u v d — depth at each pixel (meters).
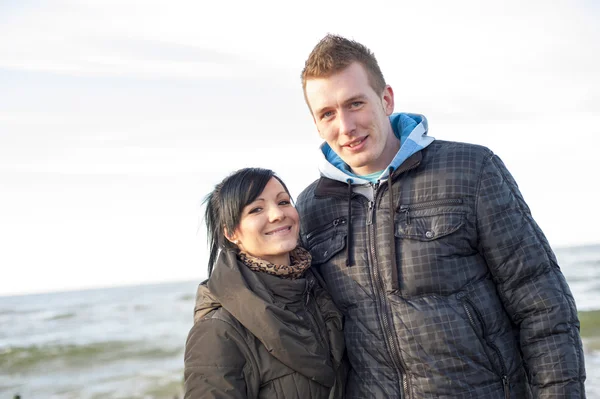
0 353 22.55
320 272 3.04
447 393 2.62
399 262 2.74
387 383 2.74
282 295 2.79
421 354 2.65
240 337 2.67
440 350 2.63
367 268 2.82
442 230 2.69
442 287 2.68
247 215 2.88
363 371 2.81
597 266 45.84
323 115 2.83
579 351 2.60
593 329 14.95
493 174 2.70
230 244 3.01
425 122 2.99
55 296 85.12
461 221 2.68
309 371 2.65
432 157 2.82
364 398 2.78
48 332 31.81
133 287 96.50
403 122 3.13
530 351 2.64
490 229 2.66
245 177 2.93
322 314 2.91
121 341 24.55
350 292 2.87
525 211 2.75
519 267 2.64
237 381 2.59
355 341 2.84
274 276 2.81
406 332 2.68
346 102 2.75
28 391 15.68
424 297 2.69
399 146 3.01
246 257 2.88
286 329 2.62
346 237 2.92
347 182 2.92
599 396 8.53
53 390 15.45
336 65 2.73
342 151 2.85
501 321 2.73
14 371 19.06
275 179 2.97
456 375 2.62
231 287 2.72
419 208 2.76
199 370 2.62
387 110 2.97
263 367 2.66
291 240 2.88
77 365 19.38
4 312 47.31
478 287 2.72
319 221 3.09
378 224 2.83
